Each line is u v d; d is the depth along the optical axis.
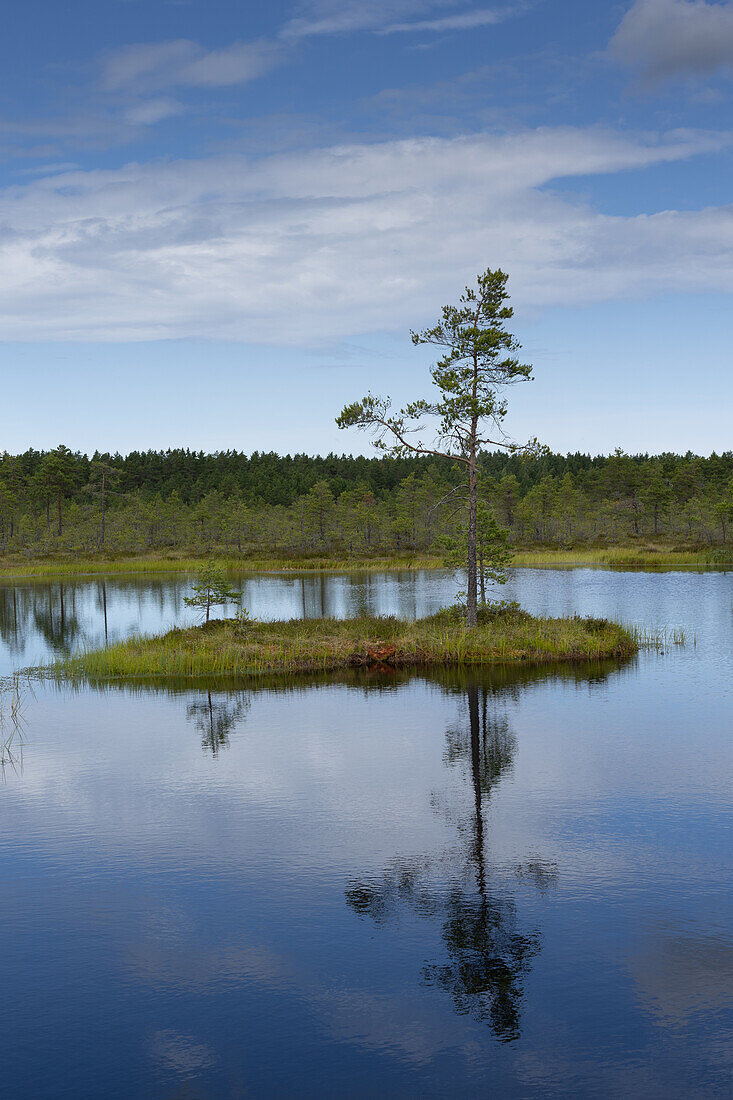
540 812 12.48
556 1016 7.41
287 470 193.88
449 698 20.81
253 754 15.91
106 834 11.88
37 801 13.34
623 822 12.02
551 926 8.99
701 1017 7.34
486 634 28.22
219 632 29.64
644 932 8.84
